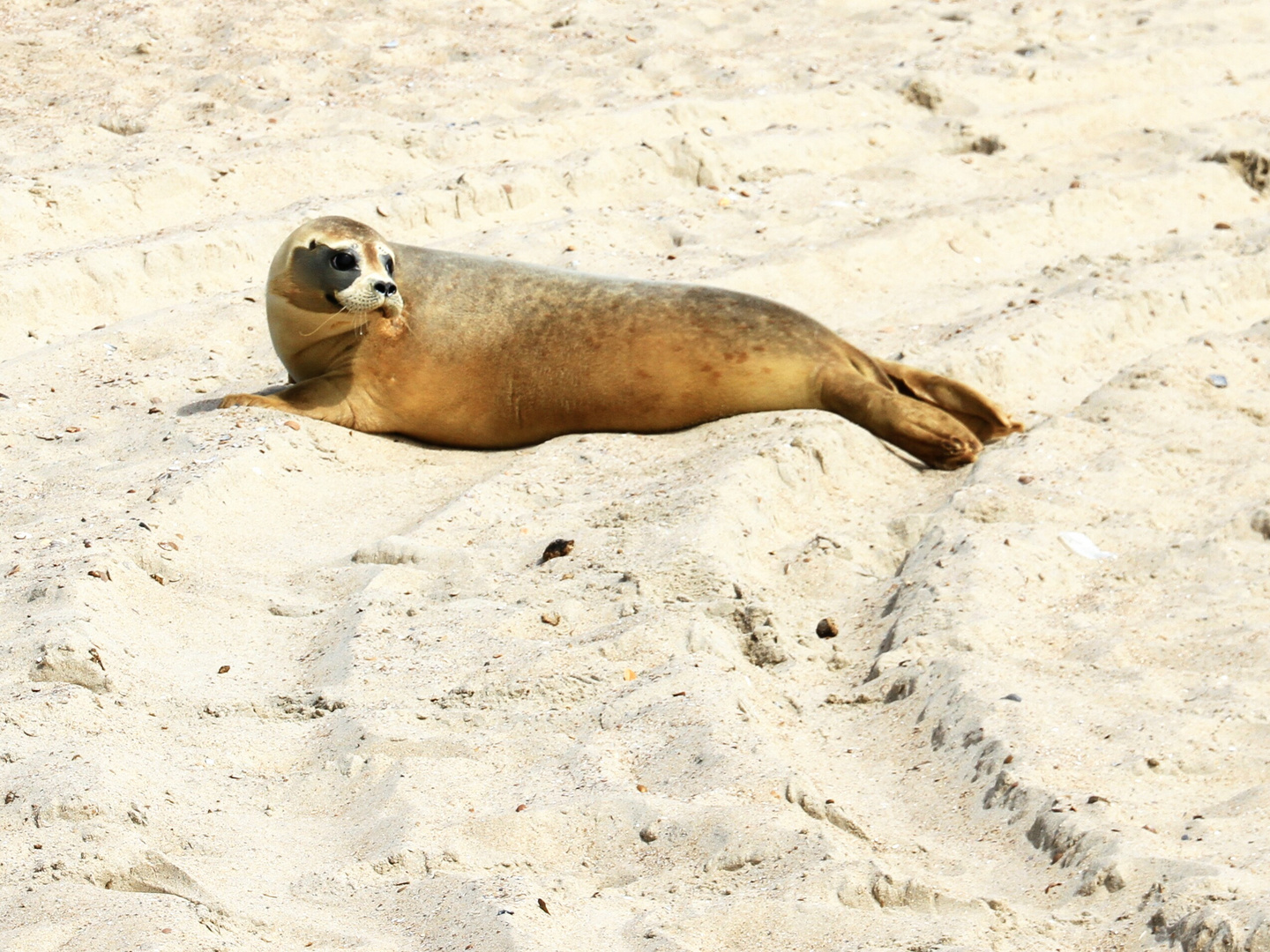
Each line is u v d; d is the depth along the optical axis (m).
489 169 41.59
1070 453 26.56
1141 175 44.09
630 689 19.02
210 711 18.89
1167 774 17.19
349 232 27.52
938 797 17.20
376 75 48.53
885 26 56.91
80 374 30.73
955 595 21.23
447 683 19.42
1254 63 55.06
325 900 15.15
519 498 25.31
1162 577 22.28
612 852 16.03
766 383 27.75
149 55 48.31
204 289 35.59
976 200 42.25
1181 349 30.47
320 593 22.31
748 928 14.62
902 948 14.24
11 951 13.59
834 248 38.03
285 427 27.20
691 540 22.55
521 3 56.31
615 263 37.06
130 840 15.48
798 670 20.28
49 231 36.84
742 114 47.00
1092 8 60.12
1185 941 14.05
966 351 30.70
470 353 27.88
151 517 23.39
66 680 19.00
